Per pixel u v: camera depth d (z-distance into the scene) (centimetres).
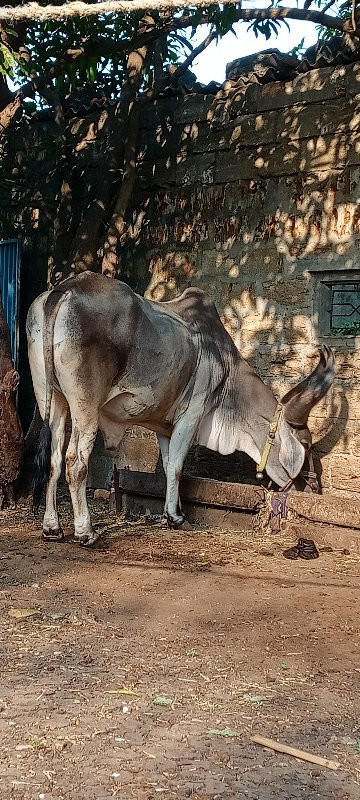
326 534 781
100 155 1105
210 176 1002
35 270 1184
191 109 1019
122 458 1063
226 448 884
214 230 1001
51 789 337
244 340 975
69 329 713
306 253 922
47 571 673
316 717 415
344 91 889
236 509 858
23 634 524
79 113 1138
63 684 445
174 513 842
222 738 386
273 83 950
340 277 905
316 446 908
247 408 874
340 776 357
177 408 838
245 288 974
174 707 419
